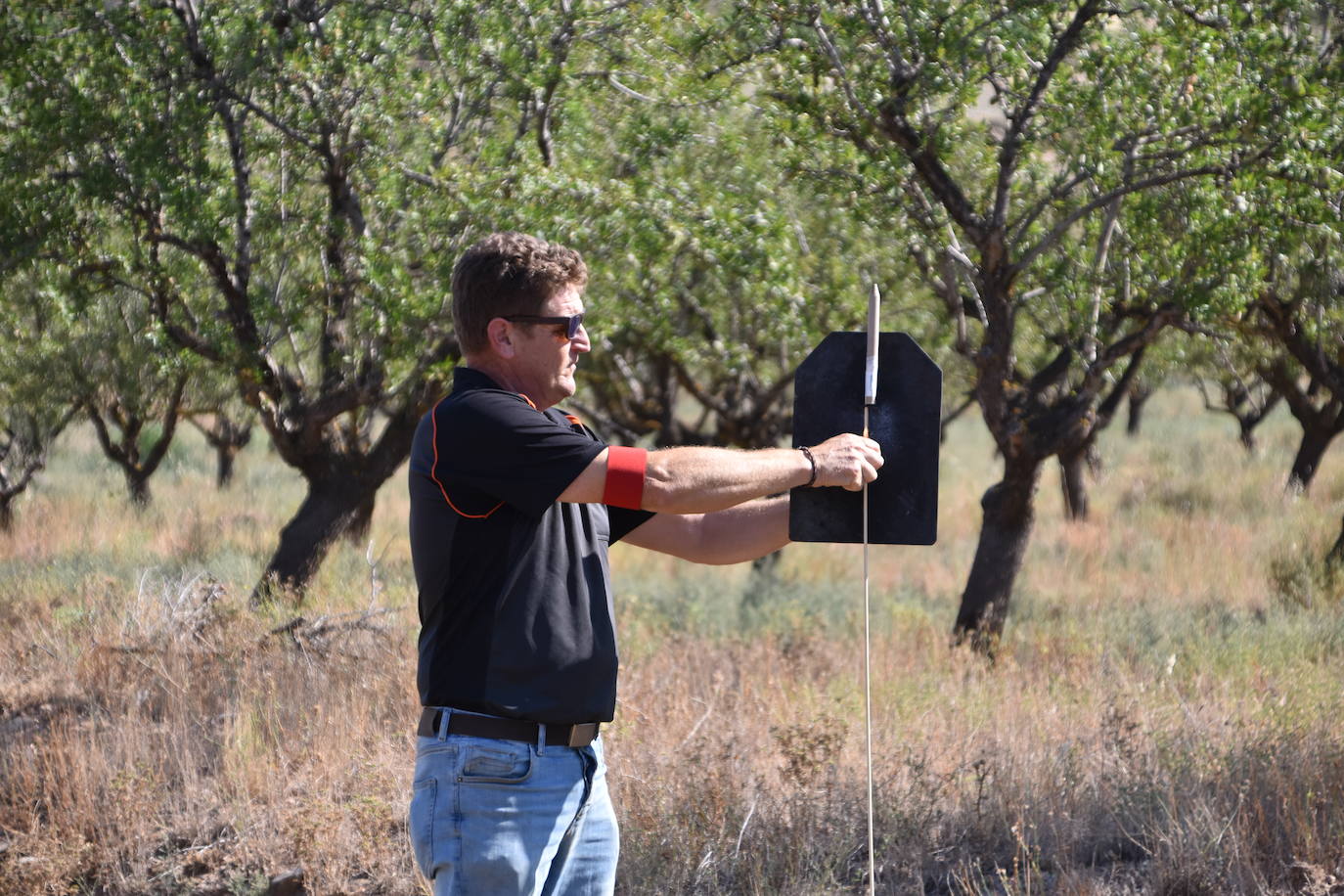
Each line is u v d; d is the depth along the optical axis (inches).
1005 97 469.1
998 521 538.0
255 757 320.8
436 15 506.9
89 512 983.0
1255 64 424.8
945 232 486.9
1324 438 1064.8
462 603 137.9
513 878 136.3
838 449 133.4
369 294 522.6
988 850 260.7
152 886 267.9
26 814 290.4
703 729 336.5
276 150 539.5
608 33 530.6
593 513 148.9
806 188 535.2
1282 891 225.6
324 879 262.4
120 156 520.1
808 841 256.2
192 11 520.1
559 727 139.5
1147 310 522.6
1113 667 434.9
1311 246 512.4
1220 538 896.3
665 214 507.2
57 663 414.0
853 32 437.1
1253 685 396.5
